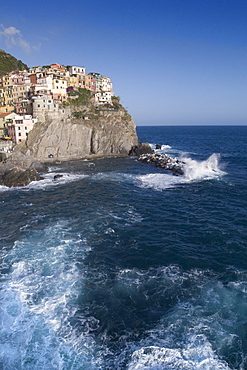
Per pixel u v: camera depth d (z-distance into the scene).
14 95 112.50
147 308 21.00
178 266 26.53
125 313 20.56
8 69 164.25
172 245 30.73
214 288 23.08
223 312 20.30
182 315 20.16
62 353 17.17
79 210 42.06
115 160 93.12
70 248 29.95
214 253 28.92
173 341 18.02
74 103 111.62
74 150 95.06
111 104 121.06
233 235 32.97
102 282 24.11
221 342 17.80
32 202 46.75
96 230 34.56
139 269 26.11
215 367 16.11
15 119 90.00
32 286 23.55
